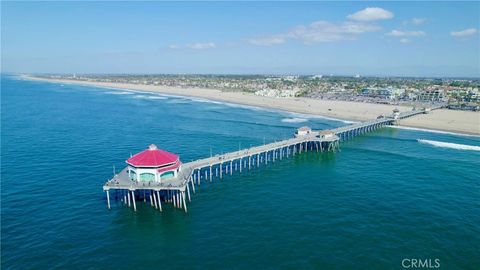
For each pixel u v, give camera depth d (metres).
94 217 50.56
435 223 48.88
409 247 42.53
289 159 86.06
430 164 79.31
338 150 94.69
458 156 86.81
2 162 76.25
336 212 52.44
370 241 43.72
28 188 61.06
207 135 110.50
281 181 68.12
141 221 49.56
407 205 55.16
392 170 74.88
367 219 50.00
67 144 94.31
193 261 39.41
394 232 46.16
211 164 67.88
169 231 46.56
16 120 134.25
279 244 42.97
